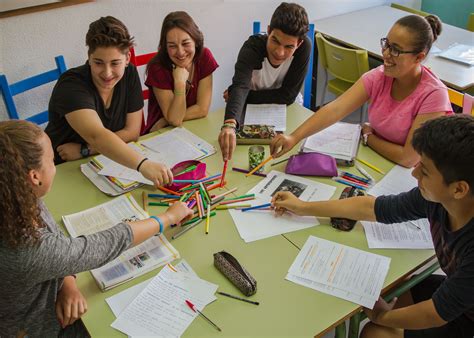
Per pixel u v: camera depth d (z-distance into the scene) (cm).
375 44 304
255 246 136
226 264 124
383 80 182
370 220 142
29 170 103
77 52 261
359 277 125
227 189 160
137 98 199
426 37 162
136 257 132
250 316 114
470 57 281
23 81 218
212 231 142
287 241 138
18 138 102
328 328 111
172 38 200
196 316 114
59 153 183
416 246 136
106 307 117
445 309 112
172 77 210
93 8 252
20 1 228
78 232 141
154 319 114
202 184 159
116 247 122
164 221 137
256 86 228
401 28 162
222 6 297
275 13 196
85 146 186
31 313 118
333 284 123
